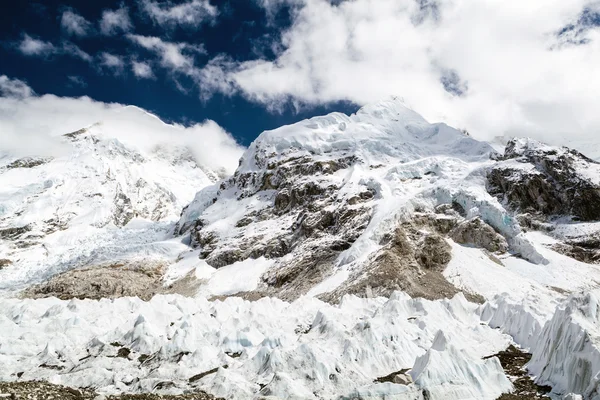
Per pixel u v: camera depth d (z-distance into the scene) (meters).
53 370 45.09
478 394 36.97
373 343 44.88
